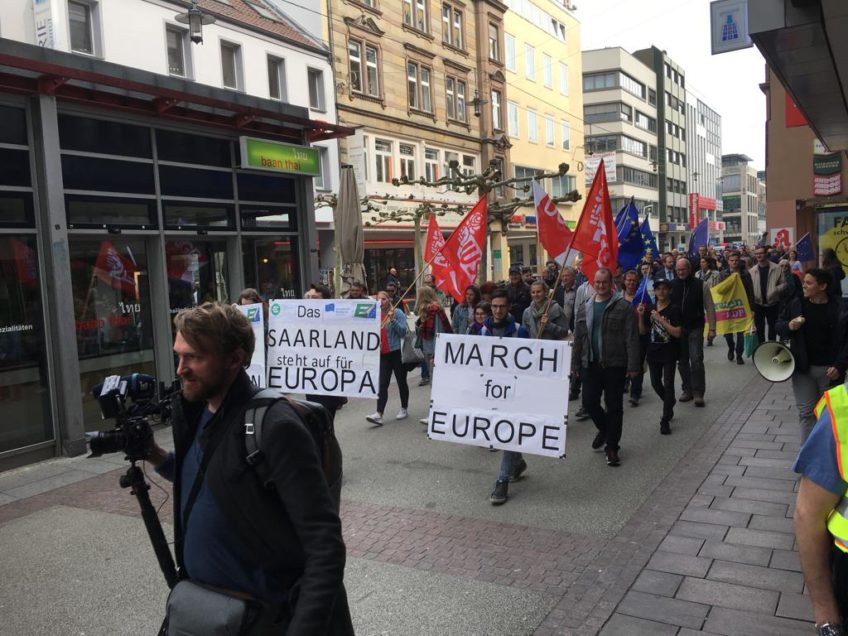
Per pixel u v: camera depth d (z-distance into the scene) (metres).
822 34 7.45
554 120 43.72
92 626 3.96
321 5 24.80
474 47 34.94
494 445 5.64
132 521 5.65
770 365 5.90
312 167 11.64
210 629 1.88
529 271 15.32
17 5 15.90
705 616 3.61
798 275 11.68
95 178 8.40
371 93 27.42
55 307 7.68
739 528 4.73
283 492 1.87
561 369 5.52
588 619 3.67
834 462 1.94
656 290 7.45
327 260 24.34
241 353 2.03
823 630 1.92
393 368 8.78
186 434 2.10
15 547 5.19
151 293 9.33
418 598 4.03
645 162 70.06
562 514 5.27
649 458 6.60
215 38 20.64
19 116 7.54
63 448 7.75
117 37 17.95
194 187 9.80
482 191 15.69
